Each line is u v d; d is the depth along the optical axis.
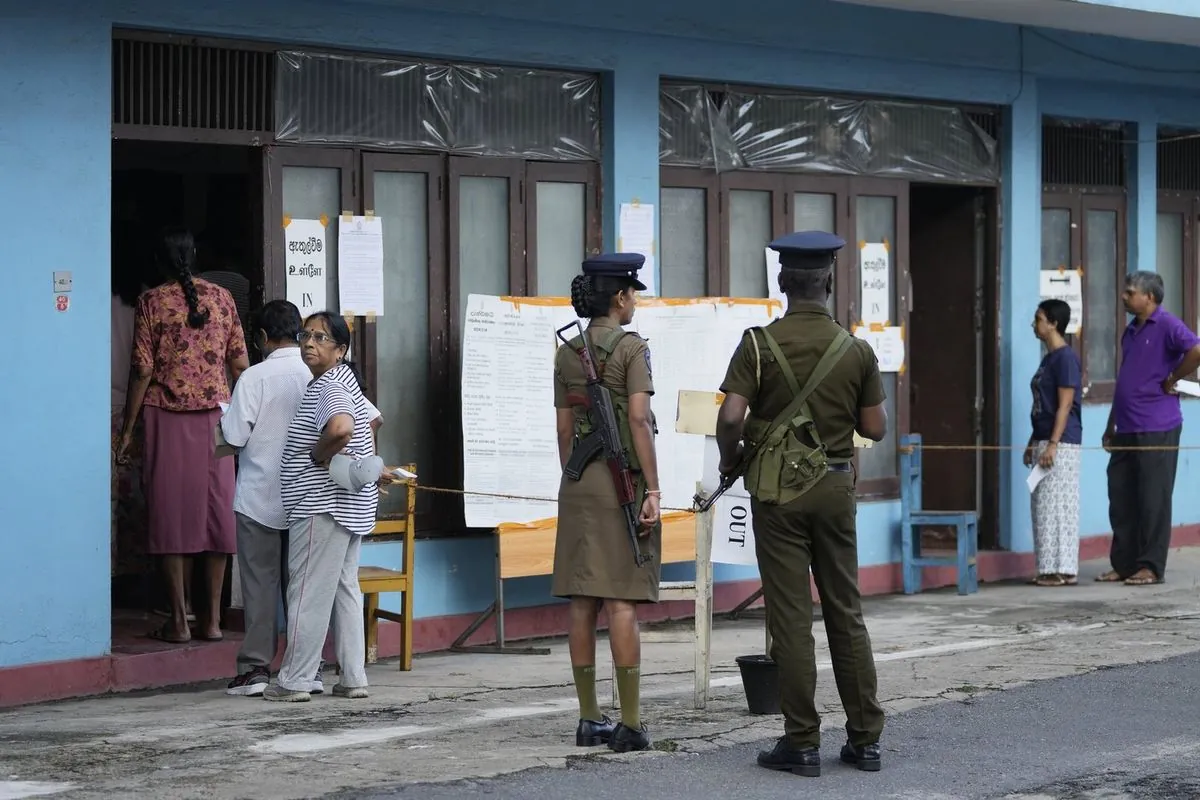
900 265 17.00
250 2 12.36
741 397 9.26
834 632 9.34
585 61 14.37
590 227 14.58
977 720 10.66
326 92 13.02
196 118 12.33
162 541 12.23
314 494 11.12
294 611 11.21
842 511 9.23
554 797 8.59
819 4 15.91
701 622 10.83
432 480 13.66
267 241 12.73
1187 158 20.78
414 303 13.62
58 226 11.49
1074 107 18.70
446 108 13.71
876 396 9.37
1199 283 20.84
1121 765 9.50
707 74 15.23
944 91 17.12
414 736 10.03
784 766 9.23
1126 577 17.42
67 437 11.55
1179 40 18.16
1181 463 20.34
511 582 14.07
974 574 16.62
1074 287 18.94
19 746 9.73
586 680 9.77
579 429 9.57
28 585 11.37
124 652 11.93
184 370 12.30
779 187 16.03
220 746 9.71
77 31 11.54
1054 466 17.06
